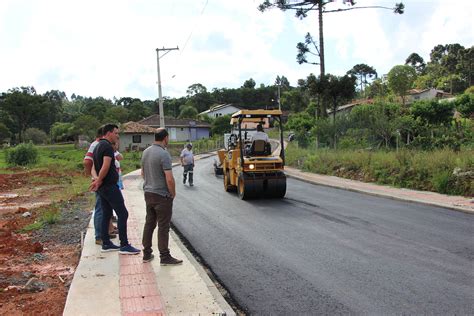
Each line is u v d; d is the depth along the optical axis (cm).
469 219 966
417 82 9644
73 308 482
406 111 3081
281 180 1355
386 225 923
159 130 660
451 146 1967
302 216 1062
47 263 719
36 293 568
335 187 1625
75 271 618
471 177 1262
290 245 783
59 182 2227
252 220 1033
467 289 540
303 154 2589
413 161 1515
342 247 756
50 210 1118
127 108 10381
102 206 717
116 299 510
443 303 498
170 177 633
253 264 678
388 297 521
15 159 3497
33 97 8625
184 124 7294
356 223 955
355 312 482
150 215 657
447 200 1176
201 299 509
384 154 1781
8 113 8544
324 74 2798
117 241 804
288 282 588
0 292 565
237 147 1525
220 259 712
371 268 634
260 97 10875
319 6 2858
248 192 1353
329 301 516
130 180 2148
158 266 640
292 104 8500
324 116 2827
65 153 5106
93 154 709
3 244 838
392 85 7212
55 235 920
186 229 955
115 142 711
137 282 570
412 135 2358
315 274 616
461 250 716
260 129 1460
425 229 877
